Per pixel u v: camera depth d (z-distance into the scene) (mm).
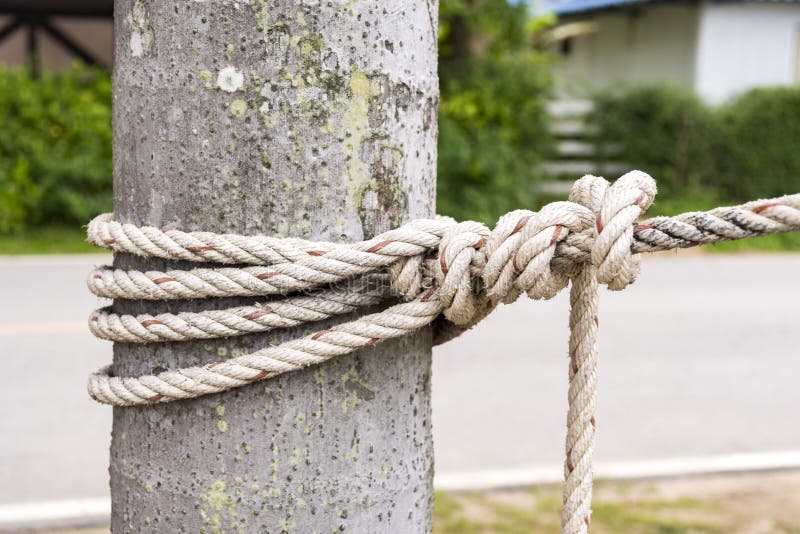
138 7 1425
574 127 14695
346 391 1422
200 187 1395
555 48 20094
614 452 4801
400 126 1436
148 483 1459
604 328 7484
